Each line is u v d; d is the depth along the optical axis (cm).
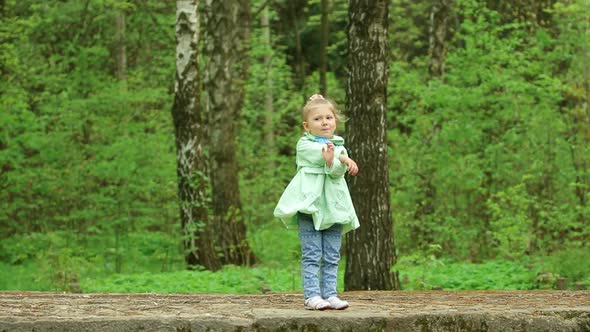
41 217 1875
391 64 2111
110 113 1908
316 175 667
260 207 2103
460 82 1875
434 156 1814
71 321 594
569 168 1684
